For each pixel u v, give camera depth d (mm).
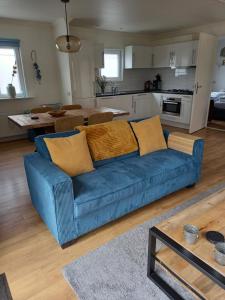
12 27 4523
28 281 1536
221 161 3568
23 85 5004
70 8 3738
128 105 5945
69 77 4832
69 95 5020
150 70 6805
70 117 3152
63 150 2057
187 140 2629
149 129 2740
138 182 2066
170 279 1505
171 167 2354
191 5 3643
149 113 6496
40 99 5230
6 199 2574
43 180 1722
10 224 2131
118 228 2051
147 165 2355
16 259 1721
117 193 1930
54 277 1563
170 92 5832
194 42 5105
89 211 1814
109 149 2438
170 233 1357
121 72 6250
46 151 2131
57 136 2256
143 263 1657
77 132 2365
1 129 4816
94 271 1593
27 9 3766
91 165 2229
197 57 4691
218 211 1557
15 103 4898
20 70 4891
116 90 6227
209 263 1155
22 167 3451
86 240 1905
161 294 1429
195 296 1272
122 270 1598
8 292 1167
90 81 5141
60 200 1659
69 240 1822
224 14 4199
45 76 5172
